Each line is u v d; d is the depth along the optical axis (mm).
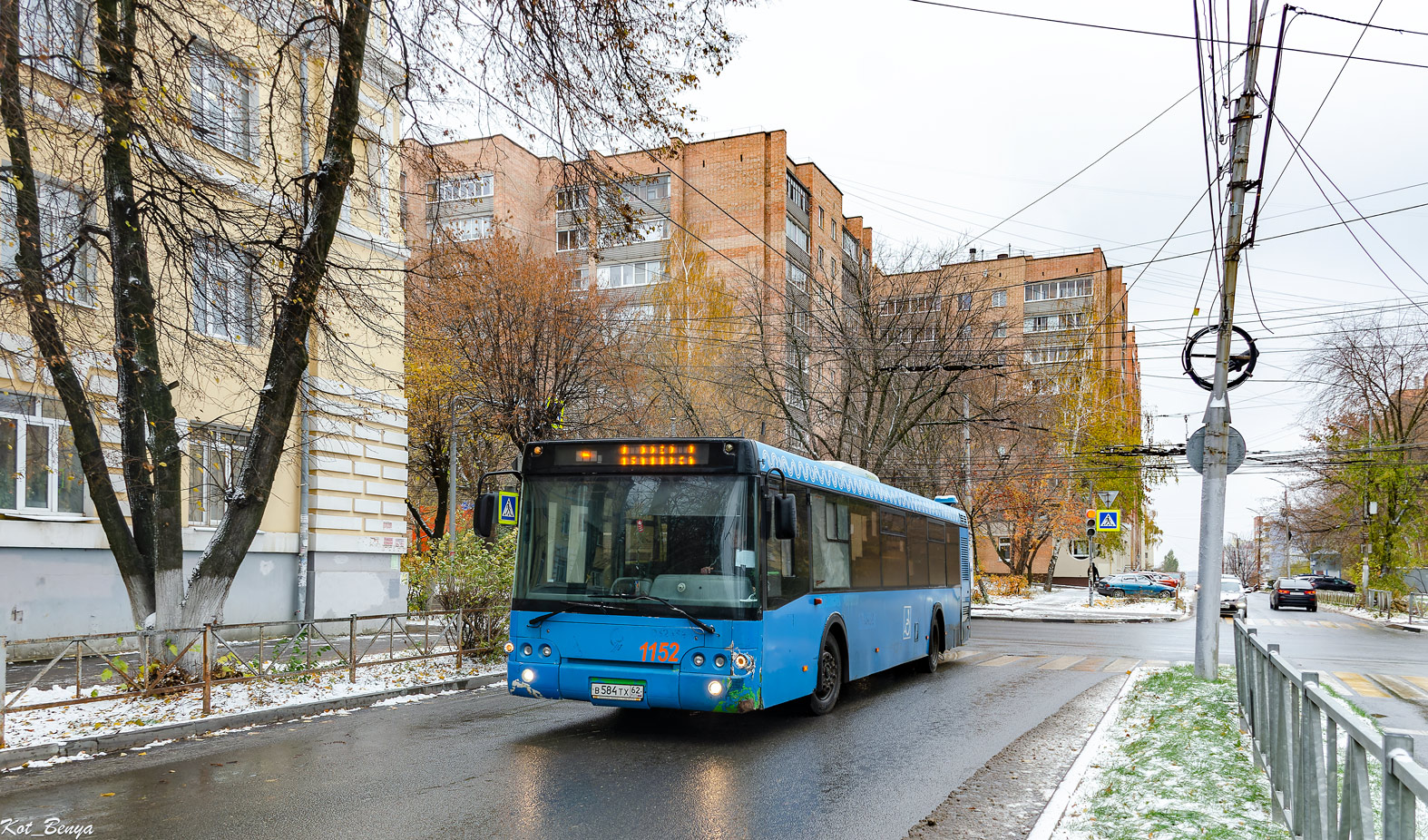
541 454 9570
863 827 6199
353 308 12070
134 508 11008
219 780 7301
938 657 16312
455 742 8883
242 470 11398
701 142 49406
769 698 8961
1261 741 7113
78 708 9508
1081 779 7277
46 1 9148
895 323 29734
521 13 10719
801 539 10172
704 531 8969
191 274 10734
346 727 9734
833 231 56719
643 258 47094
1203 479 12766
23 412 12852
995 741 9273
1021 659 18031
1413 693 13773
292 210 11586
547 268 25266
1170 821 5738
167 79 10438
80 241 9852
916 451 37594
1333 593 52938
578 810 6473
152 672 10289
